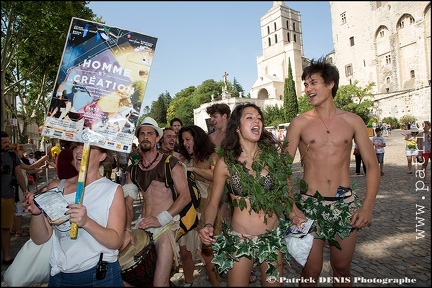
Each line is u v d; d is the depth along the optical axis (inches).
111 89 76.5
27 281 81.7
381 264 122.1
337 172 99.9
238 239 89.7
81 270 76.4
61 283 77.4
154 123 112.6
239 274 88.8
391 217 194.5
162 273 97.8
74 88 74.9
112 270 79.1
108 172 198.7
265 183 86.2
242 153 92.0
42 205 74.5
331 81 99.0
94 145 74.5
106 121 75.7
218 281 113.2
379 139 355.9
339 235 94.8
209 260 112.3
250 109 90.0
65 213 68.3
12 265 81.1
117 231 76.2
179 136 137.6
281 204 86.0
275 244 86.1
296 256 92.3
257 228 90.6
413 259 123.8
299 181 93.5
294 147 104.0
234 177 88.9
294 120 107.3
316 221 94.9
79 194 71.2
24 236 129.3
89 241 76.6
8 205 101.7
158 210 109.4
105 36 76.8
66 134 74.1
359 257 131.9
